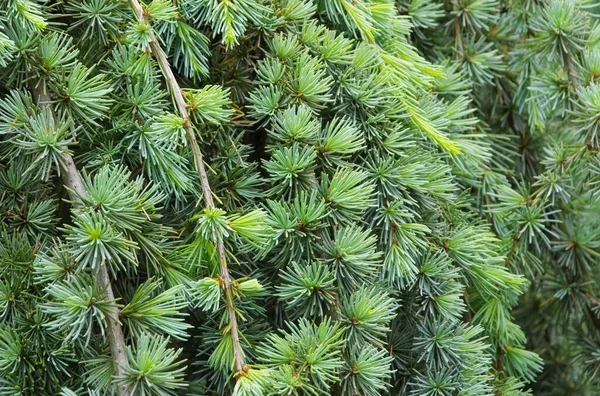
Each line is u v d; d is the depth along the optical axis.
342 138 1.30
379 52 1.36
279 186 1.29
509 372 1.45
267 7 1.31
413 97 1.36
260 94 1.31
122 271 1.29
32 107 1.24
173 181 1.27
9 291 1.24
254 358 1.29
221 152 1.31
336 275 1.28
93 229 1.19
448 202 1.40
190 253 1.26
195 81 1.32
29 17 1.23
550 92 1.48
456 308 1.34
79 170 1.29
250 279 1.29
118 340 1.21
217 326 1.29
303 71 1.30
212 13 1.29
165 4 1.27
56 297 1.20
